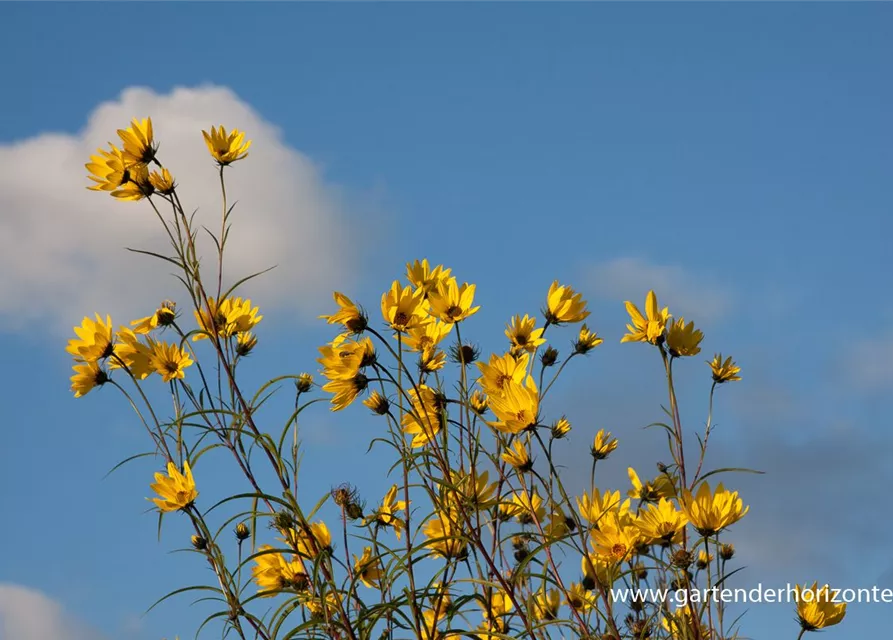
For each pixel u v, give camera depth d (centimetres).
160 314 381
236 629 280
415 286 351
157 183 329
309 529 277
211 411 295
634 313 312
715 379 352
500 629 299
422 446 312
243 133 342
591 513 323
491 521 306
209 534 293
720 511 265
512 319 358
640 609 325
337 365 295
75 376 361
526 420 279
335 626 265
